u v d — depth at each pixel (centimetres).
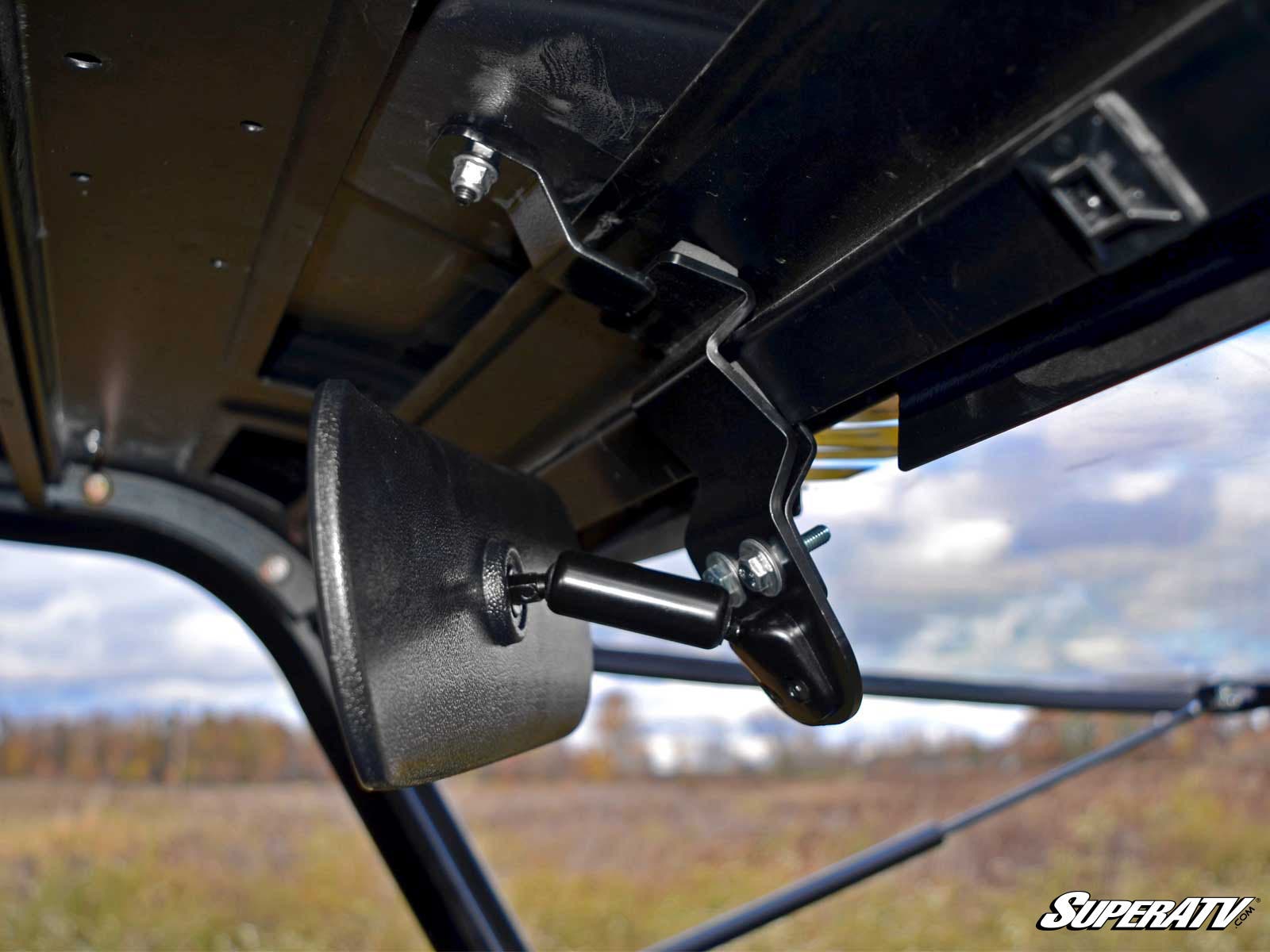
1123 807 688
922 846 191
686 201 82
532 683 94
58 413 146
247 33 71
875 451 125
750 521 87
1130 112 53
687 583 83
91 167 86
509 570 87
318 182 87
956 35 60
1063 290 62
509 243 96
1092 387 70
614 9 69
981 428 78
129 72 75
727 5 68
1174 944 554
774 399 86
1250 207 60
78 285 107
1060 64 57
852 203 74
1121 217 54
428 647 74
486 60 75
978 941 586
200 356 125
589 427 125
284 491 179
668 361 95
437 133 83
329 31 70
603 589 82
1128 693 221
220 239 98
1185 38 49
